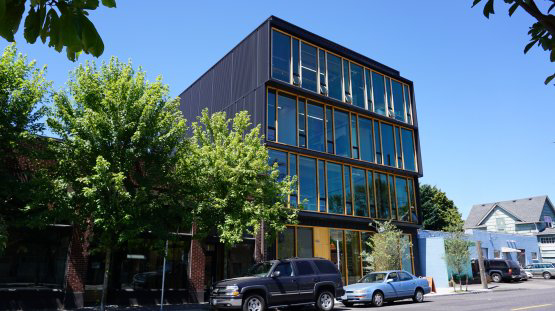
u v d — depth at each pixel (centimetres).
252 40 2453
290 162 2303
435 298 2144
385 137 2833
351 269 2433
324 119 2514
